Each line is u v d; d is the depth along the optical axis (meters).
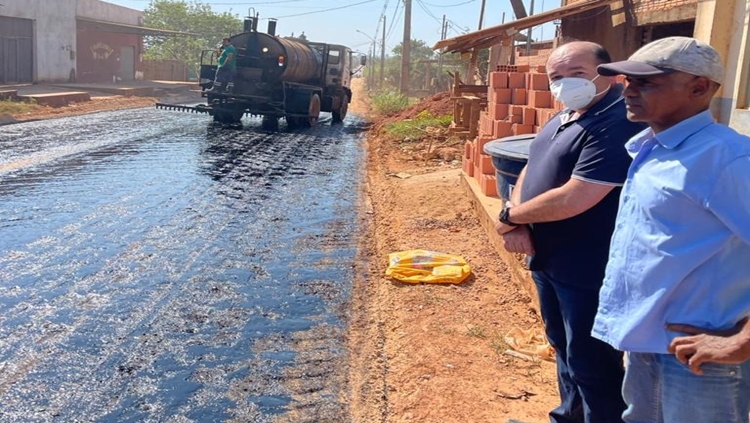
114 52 35.78
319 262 7.09
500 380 4.49
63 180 10.38
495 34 13.64
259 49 20.11
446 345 4.99
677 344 2.17
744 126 5.94
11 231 7.52
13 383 4.33
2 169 10.95
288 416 4.11
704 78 2.20
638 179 2.31
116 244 7.28
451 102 18.94
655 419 2.40
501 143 5.18
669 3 12.03
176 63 41.78
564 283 3.09
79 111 21.84
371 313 5.78
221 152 14.31
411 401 4.24
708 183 2.10
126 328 5.20
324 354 4.95
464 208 9.16
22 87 26.00
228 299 5.91
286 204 9.67
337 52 25.03
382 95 31.23
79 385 4.35
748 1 5.98
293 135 18.81
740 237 2.06
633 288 2.30
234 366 4.70
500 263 6.94
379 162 13.96
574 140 2.96
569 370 3.24
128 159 12.65
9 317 5.29
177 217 8.52
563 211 2.90
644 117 2.30
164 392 4.31
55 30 29.78
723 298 2.16
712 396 2.16
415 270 6.54
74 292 5.86
